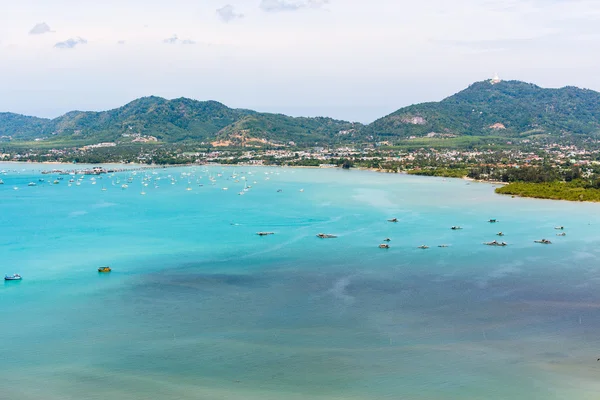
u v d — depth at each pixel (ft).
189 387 357.41
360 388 355.36
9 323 456.86
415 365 383.24
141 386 359.05
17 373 377.09
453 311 474.49
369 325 446.19
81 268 610.65
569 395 347.15
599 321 452.76
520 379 365.61
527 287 535.60
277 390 352.69
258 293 521.65
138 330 440.04
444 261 631.97
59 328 445.78
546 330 436.76
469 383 360.69
